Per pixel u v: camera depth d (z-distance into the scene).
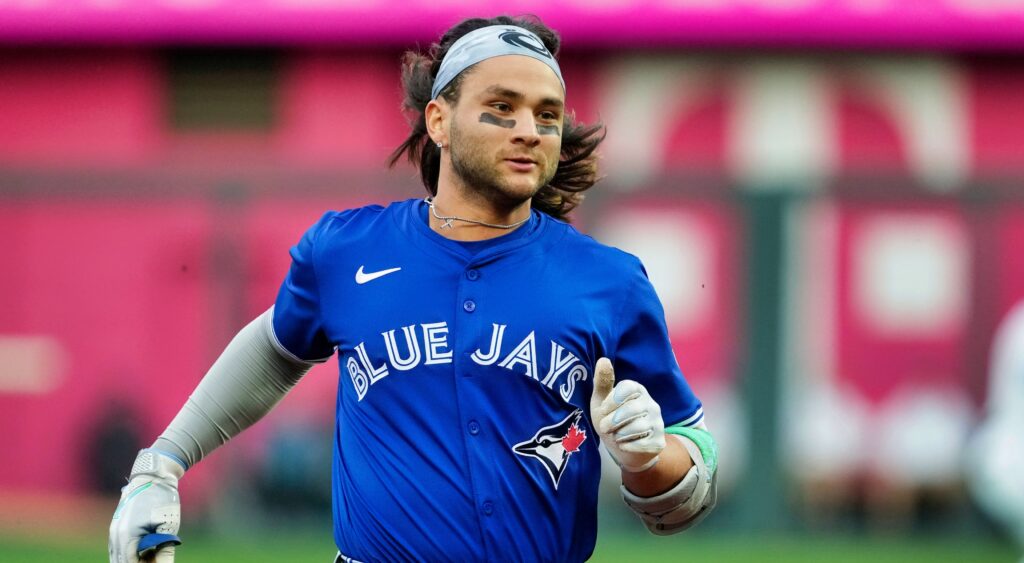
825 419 47.16
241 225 48.59
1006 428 36.03
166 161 51.16
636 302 12.84
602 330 12.65
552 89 12.58
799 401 46.81
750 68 55.81
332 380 47.31
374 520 12.60
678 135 55.91
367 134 53.88
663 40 54.50
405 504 12.47
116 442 47.81
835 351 50.75
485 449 12.42
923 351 51.19
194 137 54.31
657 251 50.94
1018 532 37.56
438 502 12.41
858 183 47.38
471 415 12.42
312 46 53.94
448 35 13.42
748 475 45.88
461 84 12.68
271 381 13.91
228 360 13.88
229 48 54.22
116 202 49.12
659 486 12.70
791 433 46.34
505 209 12.82
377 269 12.84
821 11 54.53
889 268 51.00
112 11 53.66
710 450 13.23
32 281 50.47
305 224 48.78
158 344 50.06
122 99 54.47
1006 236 48.34
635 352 12.99
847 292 51.03
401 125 53.88
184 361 49.97
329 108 54.03
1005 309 48.28
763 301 46.72
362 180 47.88
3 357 50.28
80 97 54.50
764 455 45.97
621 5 54.38
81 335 50.31
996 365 47.22
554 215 14.75
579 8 54.22
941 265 51.00
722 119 55.97
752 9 54.56
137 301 50.09
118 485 47.50
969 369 47.56
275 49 54.19
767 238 47.00
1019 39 54.34
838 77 55.91
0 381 50.28
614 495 43.00
